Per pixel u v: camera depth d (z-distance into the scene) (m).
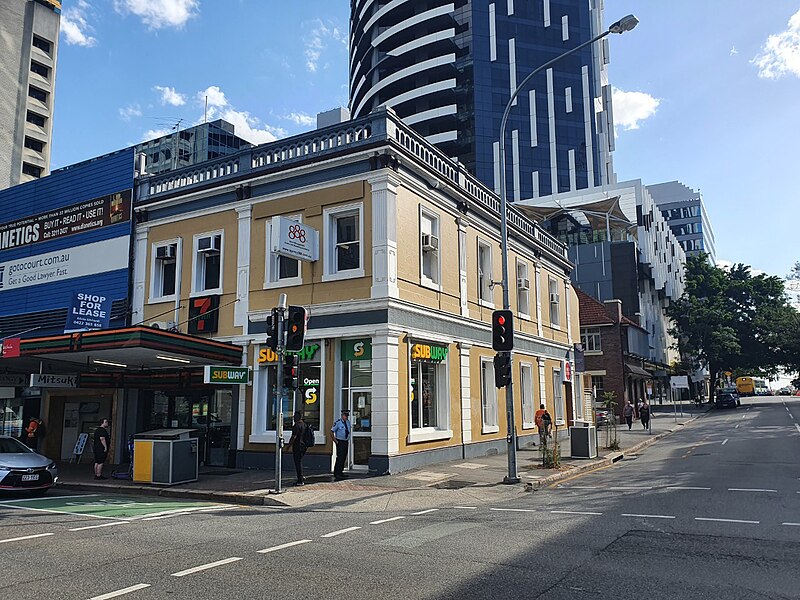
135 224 20.88
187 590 6.10
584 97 78.06
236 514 11.18
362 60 82.88
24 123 69.94
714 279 60.66
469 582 6.36
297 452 14.42
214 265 19.41
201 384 18.72
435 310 18.09
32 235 23.19
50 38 73.81
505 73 76.56
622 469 17.66
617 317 41.22
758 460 18.25
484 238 22.17
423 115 73.50
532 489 14.04
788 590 6.05
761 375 73.62
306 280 17.30
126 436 20.41
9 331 22.94
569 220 56.72
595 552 7.64
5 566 7.09
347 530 9.31
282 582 6.37
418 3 76.25
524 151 75.44
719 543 8.06
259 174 18.34
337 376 16.59
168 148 71.62
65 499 13.59
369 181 16.73
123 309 20.41
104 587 6.21
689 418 43.78
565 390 29.09
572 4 80.62
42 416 22.20
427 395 18.08
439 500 12.49
